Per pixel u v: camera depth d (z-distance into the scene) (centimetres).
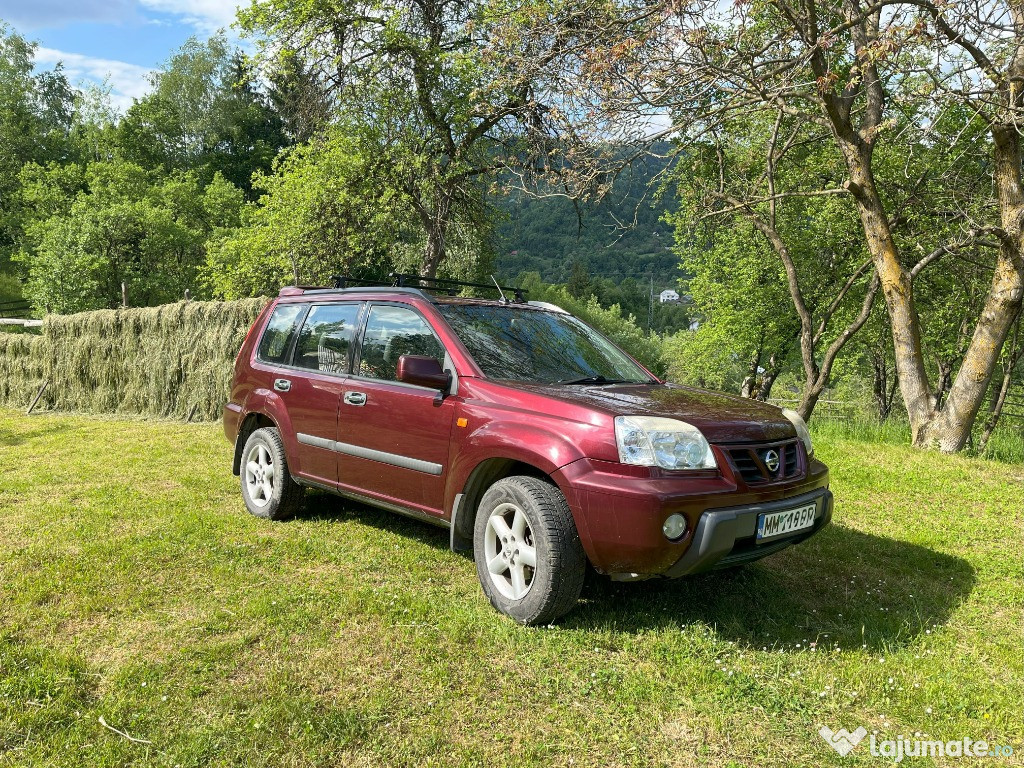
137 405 1137
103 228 3853
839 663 310
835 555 468
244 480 532
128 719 252
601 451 317
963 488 654
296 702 262
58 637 314
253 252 1953
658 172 939
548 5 775
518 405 355
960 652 331
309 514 527
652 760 240
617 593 381
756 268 2362
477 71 1448
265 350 539
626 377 439
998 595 405
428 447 392
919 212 1266
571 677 290
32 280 3966
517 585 343
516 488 340
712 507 312
